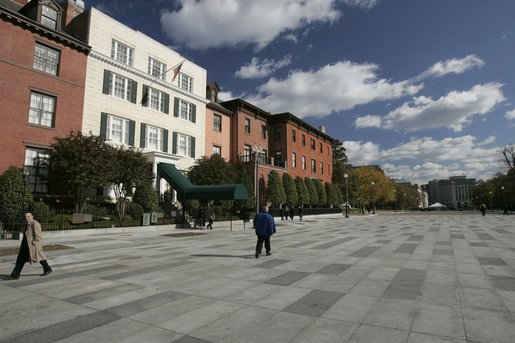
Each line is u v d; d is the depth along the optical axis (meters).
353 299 5.98
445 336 4.28
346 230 22.72
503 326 4.59
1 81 19.41
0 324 4.86
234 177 29.00
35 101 21.08
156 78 29.27
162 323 4.86
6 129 19.45
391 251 11.98
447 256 10.70
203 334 4.43
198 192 23.00
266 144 45.19
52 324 4.85
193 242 15.74
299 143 48.88
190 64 33.66
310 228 25.14
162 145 29.61
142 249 13.35
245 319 5.00
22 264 8.16
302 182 44.06
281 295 6.30
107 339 4.29
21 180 17.31
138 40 28.22
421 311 5.27
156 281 7.57
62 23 26.47
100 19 25.31
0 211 16.12
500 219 36.03
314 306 5.60
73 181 18.02
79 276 8.26
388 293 6.36
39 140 20.88
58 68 22.38
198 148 33.75
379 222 33.38
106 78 25.28
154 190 24.42
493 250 11.93
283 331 4.52
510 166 71.62
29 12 22.06
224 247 13.71
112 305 5.76
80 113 23.30
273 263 9.74
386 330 4.50
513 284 6.95
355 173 75.38
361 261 9.93
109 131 25.59
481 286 6.80
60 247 13.15
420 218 42.59
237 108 39.41
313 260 10.20
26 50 20.66
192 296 6.29
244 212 30.77
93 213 20.61
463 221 32.91
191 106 33.41
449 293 6.29
